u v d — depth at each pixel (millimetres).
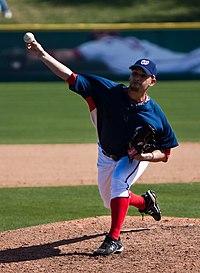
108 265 19609
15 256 21062
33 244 22562
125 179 20984
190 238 22156
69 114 68500
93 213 29484
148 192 23422
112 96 20797
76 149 47500
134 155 20672
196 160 43188
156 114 20984
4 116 66938
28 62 98500
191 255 20203
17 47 97375
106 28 96625
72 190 34531
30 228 25141
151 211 23469
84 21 125062
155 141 21047
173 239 22109
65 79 20766
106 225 25328
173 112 68625
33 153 45812
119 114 20734
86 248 21641
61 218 28578
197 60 99125
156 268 19156
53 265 19844
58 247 21922
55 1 132000
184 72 99062
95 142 50906
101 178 22078
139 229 24172
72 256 20719
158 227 24328
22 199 32531
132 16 127938
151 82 20688
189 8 132000
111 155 21500
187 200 32031
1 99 80438
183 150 47219
